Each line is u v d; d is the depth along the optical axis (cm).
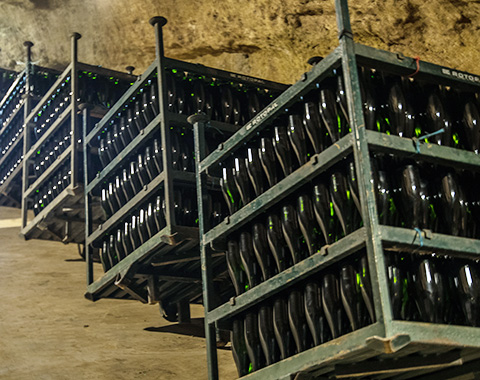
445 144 444
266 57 910
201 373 598
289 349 462
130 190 668
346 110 434
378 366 423
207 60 970
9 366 596
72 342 655
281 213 473
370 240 385
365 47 427
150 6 942
